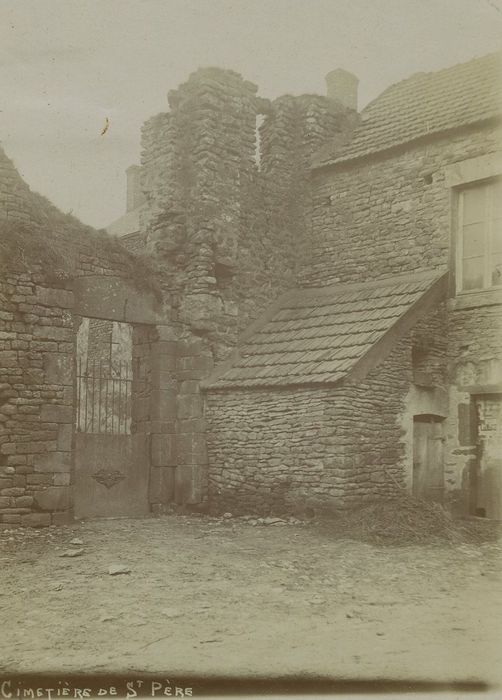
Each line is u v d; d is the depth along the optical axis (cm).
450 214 1230
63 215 1125
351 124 1434
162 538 949
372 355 1098
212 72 1302
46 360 1044
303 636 584
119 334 1766
